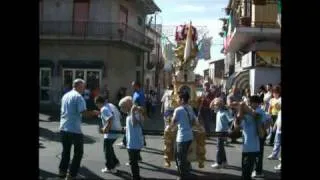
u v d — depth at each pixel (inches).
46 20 1321.4
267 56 1044.5
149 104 1149.7
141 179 387.2
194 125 401.1
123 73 1466.5
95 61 1318.9
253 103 348.8
